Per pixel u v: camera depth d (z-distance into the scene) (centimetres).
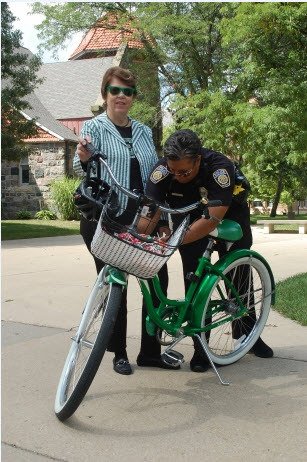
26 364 381
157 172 346
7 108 1741
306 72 1631
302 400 313
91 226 354
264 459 246
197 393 326
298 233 1606
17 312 535
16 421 289
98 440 267
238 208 380
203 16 2231
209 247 354
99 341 276
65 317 513
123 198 353
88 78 3062
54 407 301
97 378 353
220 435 270
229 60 1809
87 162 321
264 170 2450
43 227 1908
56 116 2833
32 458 250
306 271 761
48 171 2567
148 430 277
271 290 399
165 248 282
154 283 327
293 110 1582
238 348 381
